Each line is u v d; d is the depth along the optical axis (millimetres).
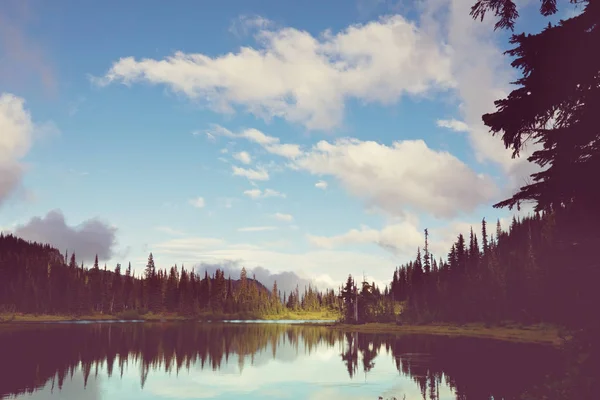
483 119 11328
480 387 30281
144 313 173625
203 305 189500
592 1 9250
